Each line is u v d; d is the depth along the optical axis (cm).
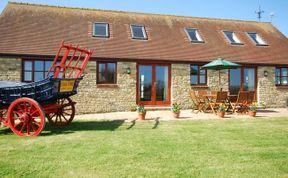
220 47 1727
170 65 1560
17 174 454
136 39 1631
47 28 1574
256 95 1681
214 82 1612
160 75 1562
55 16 1703
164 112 1406
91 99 1443
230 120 1075
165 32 1761
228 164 509
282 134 788
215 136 759
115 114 1338
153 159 537
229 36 1884
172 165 501
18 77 1353
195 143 673
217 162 520
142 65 1540
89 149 612
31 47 1399
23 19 1609
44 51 1391
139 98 1533
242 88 1673
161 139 718
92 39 1555
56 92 823
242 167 493
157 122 1026
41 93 822
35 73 1390
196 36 1803
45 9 1753
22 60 1369
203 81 1608
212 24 1983
